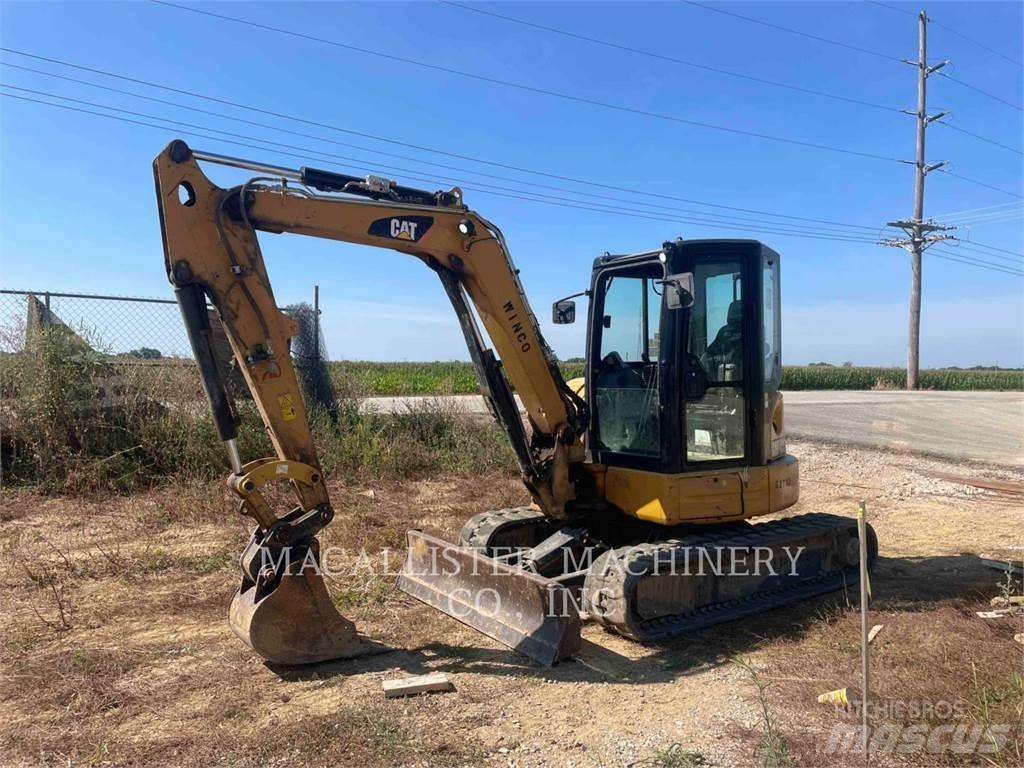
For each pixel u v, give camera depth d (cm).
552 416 560
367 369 2092
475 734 369
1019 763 323
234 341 431
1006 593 569
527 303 541
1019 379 4434
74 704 395
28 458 904
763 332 567
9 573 612
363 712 385
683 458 541
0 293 935
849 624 508
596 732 372
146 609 539
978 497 993
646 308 593
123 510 817
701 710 396
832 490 1036
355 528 755
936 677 408
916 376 3384
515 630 473
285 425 445
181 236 416
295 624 441
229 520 778
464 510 854
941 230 3319
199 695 409
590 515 598
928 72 3281
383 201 477
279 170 441
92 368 957
